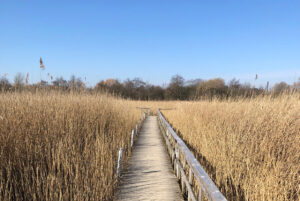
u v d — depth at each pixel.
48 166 3.59
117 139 5.96
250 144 4.01
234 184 3.17
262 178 2.96
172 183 3.87
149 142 7.88
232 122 5.31
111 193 3.34
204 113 7.36
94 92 8.83
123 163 5.06
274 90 5.49
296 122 4.02
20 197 3.05
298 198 2.59
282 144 3.71
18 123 4.16
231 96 7.63
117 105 9.83
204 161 4.39
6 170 3.32
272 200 2.57
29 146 3.95
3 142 3.70
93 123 6.27
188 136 6.54
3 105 4.57
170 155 5.59
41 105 5.37
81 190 3.11
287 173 3.07
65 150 4.09
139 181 3.98
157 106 25.03
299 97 4.80
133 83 51.50
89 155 4.45
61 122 5.13
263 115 4.63
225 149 4.10
